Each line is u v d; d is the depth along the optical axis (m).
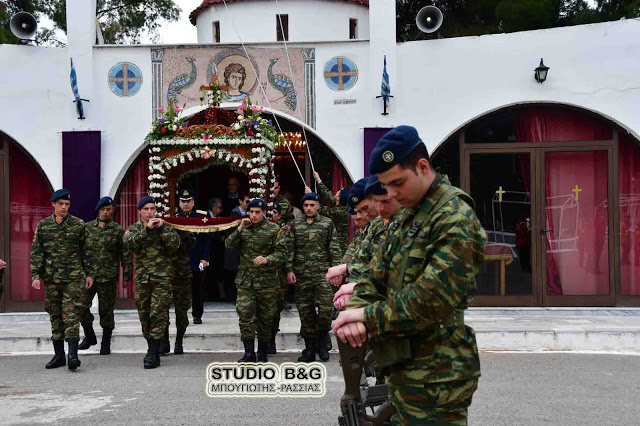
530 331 9.41
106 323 9.19
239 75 12.68
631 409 6.26
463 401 3.13
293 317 11.45
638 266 12.55
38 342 9.60
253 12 15.62
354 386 3.21
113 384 7.40
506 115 12.64
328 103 12.61
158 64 12.68
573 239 12.55
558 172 12.60
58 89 12.54
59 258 8.27
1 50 12.48
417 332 3.14
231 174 13.09
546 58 12.27
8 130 12.50
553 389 7.02
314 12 15.57
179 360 8.77
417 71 12.47
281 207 11.15
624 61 12.12
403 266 3.18
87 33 12.54
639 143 12.30
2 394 6.97
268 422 5.92
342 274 5.28
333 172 13.16
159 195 9.69
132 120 12.65
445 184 3.23
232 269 12.65
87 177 12.44
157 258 8.41
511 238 12.58
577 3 20.72
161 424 5.87
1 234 12.85
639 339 9.30
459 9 22.03
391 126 12.51
